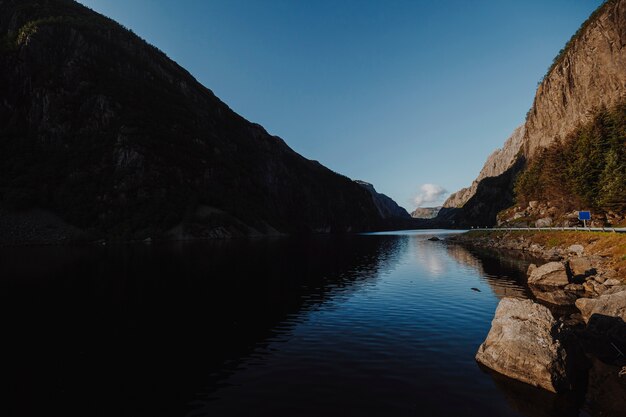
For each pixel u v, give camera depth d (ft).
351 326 70.59
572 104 457.68
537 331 47.78
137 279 130.82
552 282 110.11
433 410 37.27
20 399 41.34
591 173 229.66
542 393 41.29
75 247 298.97
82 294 103.45
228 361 52.49
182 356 54.90
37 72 483.51
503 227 339.77
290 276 140.97
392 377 45.73
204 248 294.87
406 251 267.39
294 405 38.63
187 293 106.11
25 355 55.88
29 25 526.16
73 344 60.90
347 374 46.91
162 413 37.58
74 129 479.00
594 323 62.85
